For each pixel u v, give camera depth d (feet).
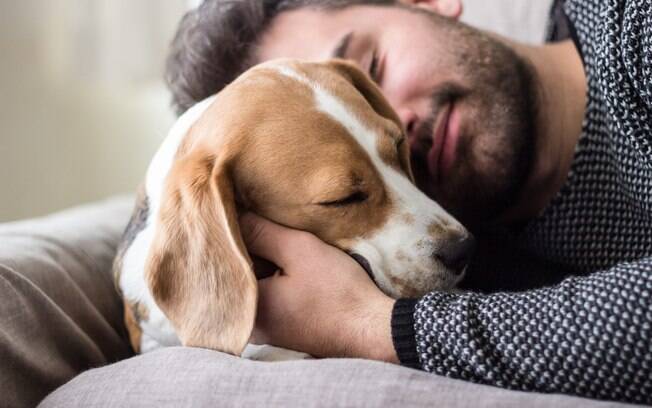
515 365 2.99
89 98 9.25
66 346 4.17
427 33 5.12
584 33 4.61
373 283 3.74
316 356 3.69
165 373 3.24
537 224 4.75
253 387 2.99
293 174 3.90
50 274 4.42
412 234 4.02
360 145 4.05
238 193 3.96
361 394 2.82
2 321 3.77
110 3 8.60
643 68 3.71
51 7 8.60
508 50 5.10
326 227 3.99
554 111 5.07
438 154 4.93
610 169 4.35
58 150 9.16
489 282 5.10
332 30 5.27
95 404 3.23
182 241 3.70
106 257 5.17
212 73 5.51
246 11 5.46
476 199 5.01
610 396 2.87
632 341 2.83
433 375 2.93
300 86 4.13
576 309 2.97
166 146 4.32
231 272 3.60
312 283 3.67
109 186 9.58
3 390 3.65
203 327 3.60
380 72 5.13
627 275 2.99
